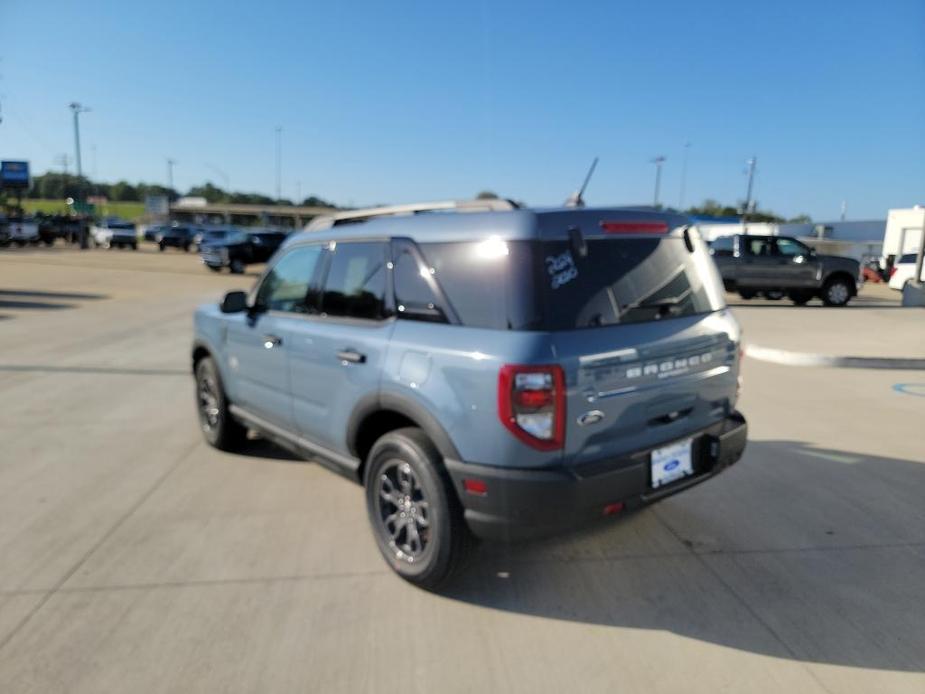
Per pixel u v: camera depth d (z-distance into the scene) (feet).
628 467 9.28
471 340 9.16
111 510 13.28
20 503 13.60
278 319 13.42
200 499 13.85
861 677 8.35
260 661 8.63
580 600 10.09
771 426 18.94
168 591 10.28
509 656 8.77
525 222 9.12
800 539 12.01
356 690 8.10
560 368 8.58
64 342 33.19
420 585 10.30
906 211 105.70
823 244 114.83
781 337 34.68
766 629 9.36
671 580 10.66
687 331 10.31
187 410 20.72
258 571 10.91
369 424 11.16
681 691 8.13
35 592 10.23
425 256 10.22
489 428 8.84
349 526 12.62
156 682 8.21
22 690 8.07
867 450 16.84
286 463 16.03
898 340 33.37
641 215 10.32
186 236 142.61
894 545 11.79
